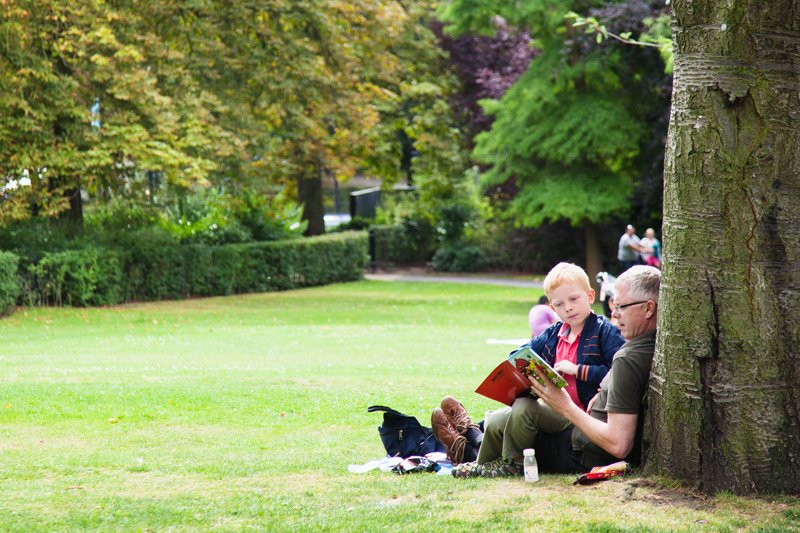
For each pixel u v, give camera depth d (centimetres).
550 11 2748
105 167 2283
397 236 3944
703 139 496
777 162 493
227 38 2462
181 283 2644
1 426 854
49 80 2111
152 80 2181
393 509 512
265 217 3139
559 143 2908
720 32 491
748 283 493
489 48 3856
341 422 880
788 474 493
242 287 2877
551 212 2959
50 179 2338
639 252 2472
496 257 3847
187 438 804
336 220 4994
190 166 2297
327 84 2569
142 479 632
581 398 586
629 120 2834
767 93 491
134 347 1585
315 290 3034
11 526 503
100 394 997
